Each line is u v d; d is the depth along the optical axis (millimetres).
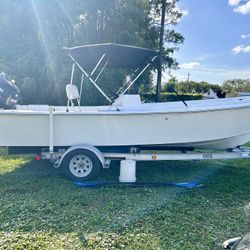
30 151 4629
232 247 2172
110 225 2967
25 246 2533
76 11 13477
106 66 5359
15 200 3617
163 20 19172
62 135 4504
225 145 4863
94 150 4410
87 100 8039
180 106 4949
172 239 2707
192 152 4863
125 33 14094
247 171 5227
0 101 4906
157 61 5762
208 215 3254
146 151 5082
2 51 12078
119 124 4473
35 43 12195
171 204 3551
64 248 2523
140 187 4207
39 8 12641
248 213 3328
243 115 4566
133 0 15570
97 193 3926
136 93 5344
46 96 10773
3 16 12367
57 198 3707
